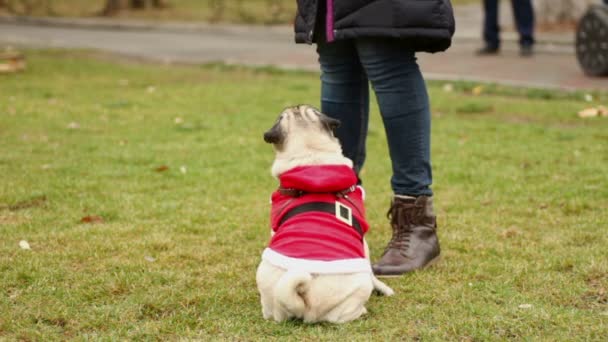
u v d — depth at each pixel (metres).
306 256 2.96
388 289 3.44
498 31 13.20
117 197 5.15
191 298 3.39
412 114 3.71
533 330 2.99
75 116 8.15
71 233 4.35
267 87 10.41
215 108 8.79
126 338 3.02
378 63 3.64
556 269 3.72
